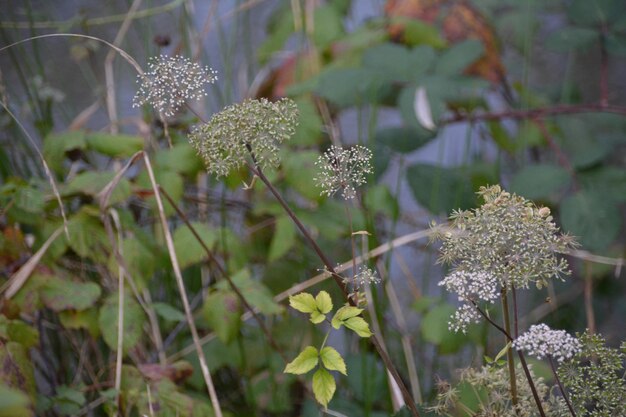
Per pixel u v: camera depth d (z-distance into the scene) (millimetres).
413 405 1182
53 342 1706
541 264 1072
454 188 1903
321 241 1927
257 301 1567
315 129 1729
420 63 1853
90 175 1625
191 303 1828
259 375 1734
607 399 1119
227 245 1707
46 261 1547
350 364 1709
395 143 1988
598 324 1915
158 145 1808
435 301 1738
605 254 1955
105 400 1449
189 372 1519
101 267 1664
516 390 1165
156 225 1847
